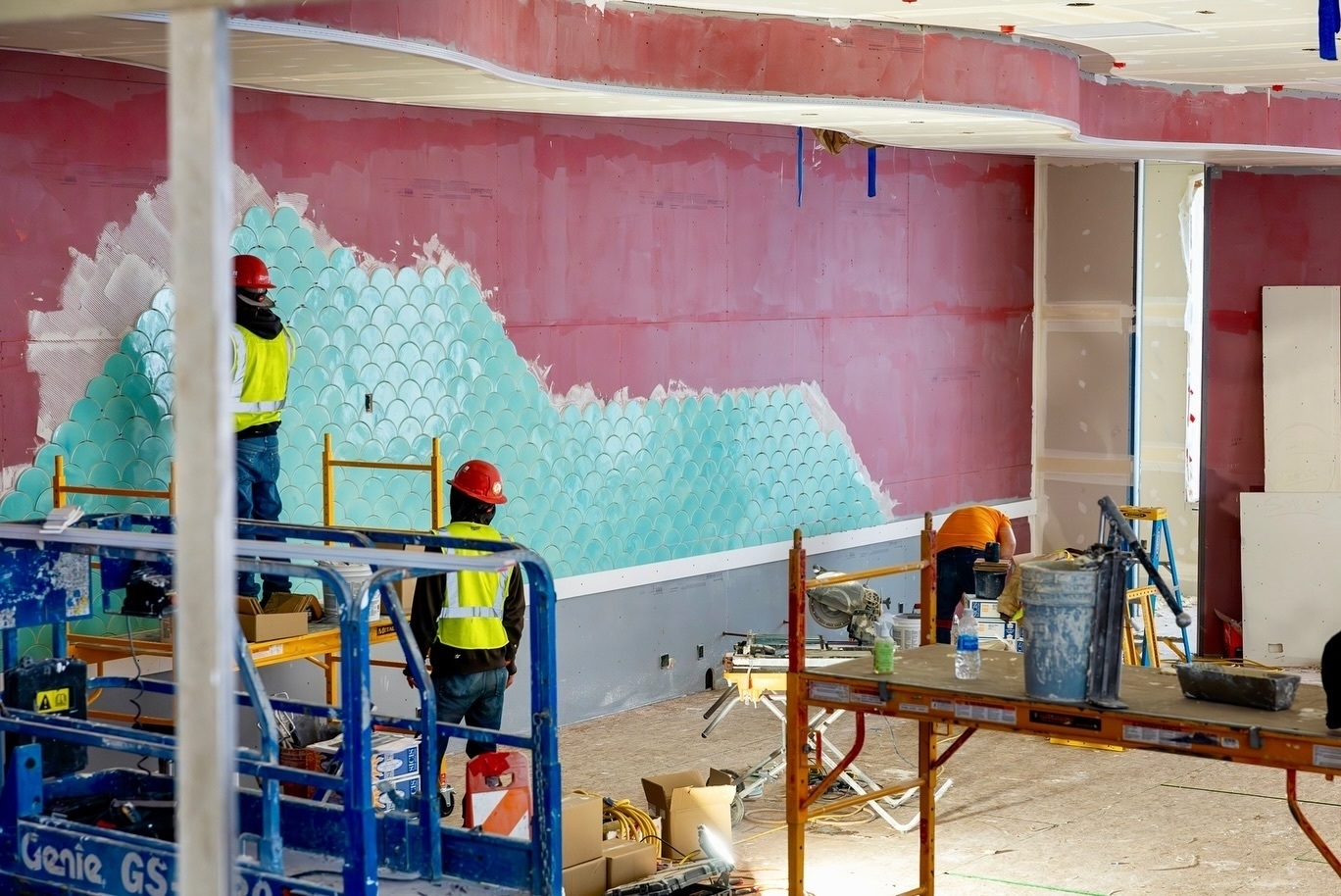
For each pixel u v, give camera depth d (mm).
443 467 7914
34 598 4891
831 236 10359
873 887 6043
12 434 6098
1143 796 7355
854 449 10680
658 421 9172
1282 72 8648
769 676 6895
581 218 8586
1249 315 10984
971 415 11805
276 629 6027
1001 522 9508
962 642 5219
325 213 7262
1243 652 10758
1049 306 12391
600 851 5496
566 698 8727
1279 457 10836
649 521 9172
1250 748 4387
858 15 6703
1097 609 4707
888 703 5121
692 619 9531
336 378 7367
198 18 1990
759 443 9898
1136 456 12094
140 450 6551
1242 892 5922
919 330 11227
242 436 6551
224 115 2014
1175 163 12805
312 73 5895
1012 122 7594
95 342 6367
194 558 2025
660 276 9109
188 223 2012
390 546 5277
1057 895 5906
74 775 4941
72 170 6246
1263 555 10672
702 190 9344
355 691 3980
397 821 4555
